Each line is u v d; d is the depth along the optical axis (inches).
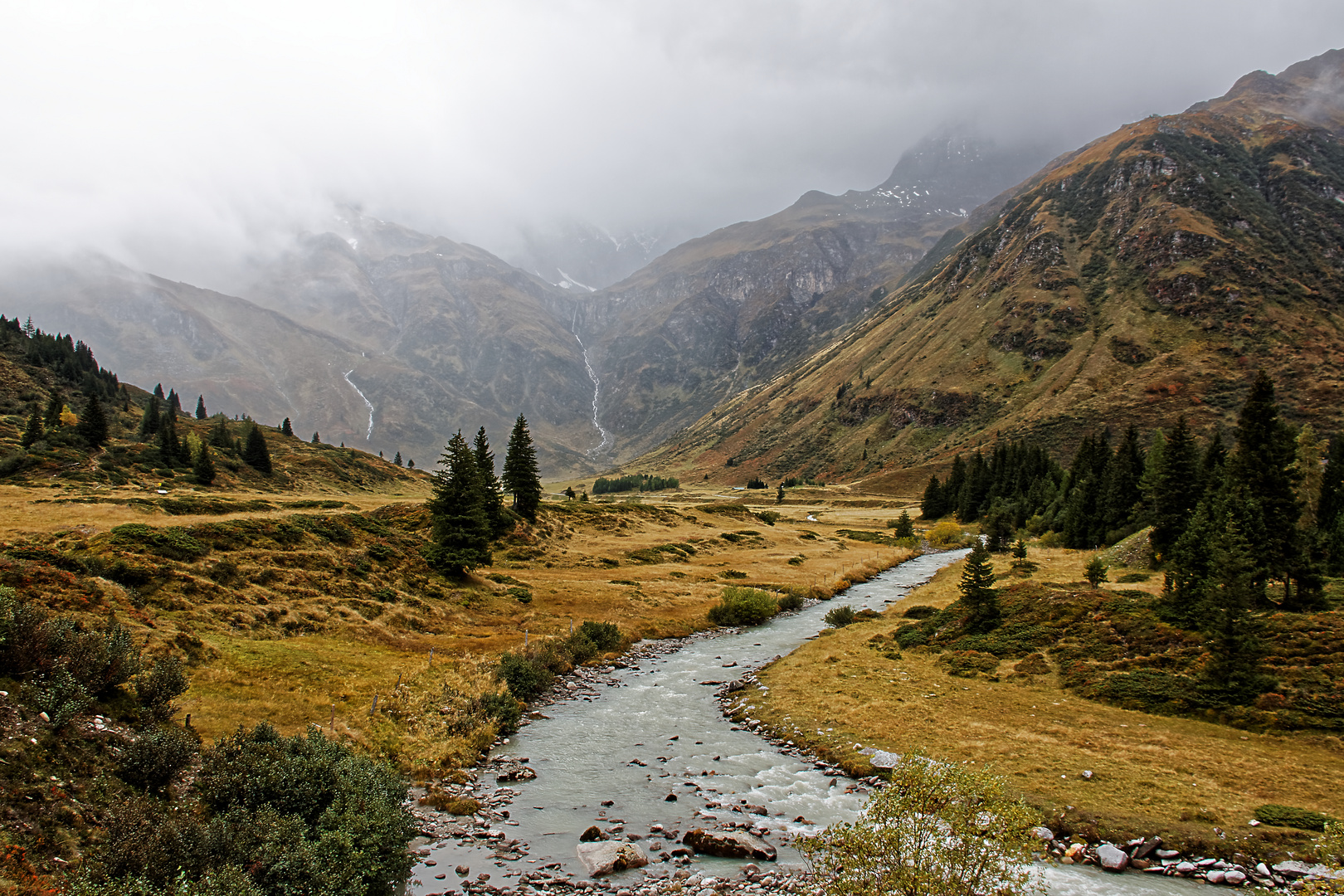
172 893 498.9
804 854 708.0
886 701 1360.7
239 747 761.0
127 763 673.6
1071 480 4726.9
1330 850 729.6
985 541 4360.2
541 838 821.2
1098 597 1770.4
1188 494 2379.4
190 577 1550.2
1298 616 1412.4
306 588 1797.5
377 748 1027.9
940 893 536.7
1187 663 1342.3
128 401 6884.8
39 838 532.1
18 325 7421.3
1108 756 1031.6
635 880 714.2
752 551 4247.0
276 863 576.1
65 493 2566.4
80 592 1183.6
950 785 594.9
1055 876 738.8
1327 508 2356.1
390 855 667.4
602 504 5497.1
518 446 3841.0
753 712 1380.4
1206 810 848.9
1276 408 1962.4
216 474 4714.6
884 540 5290.4
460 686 1355.8
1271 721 1101.7
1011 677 1482.5
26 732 643.5
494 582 2559.1
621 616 2279.8
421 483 7460.6
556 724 1309.1
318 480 5920.3
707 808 920.9
